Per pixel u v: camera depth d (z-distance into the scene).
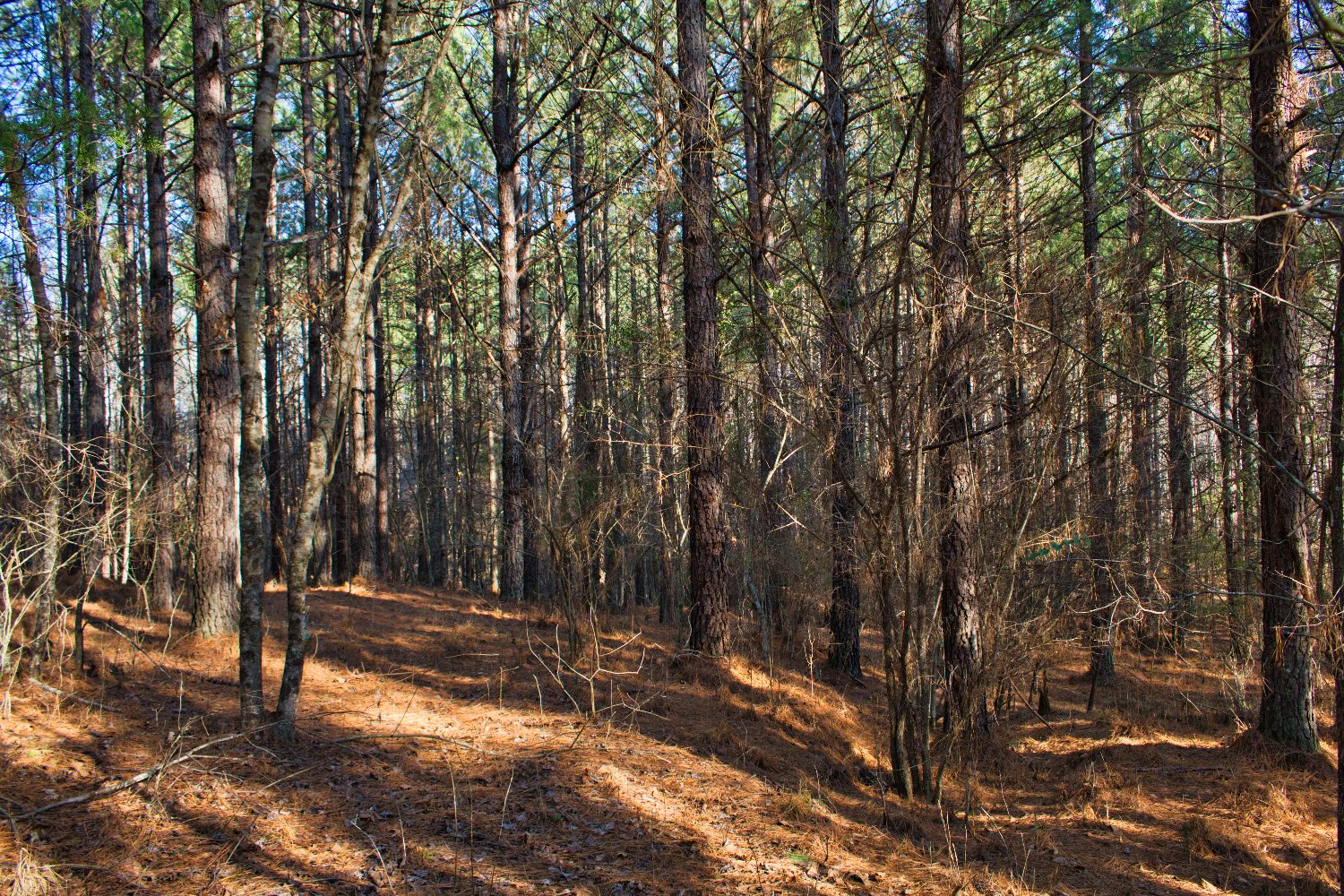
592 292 17.83
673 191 7.30
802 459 9.94
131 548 8.32
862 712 8.60
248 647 5.43
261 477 5.45
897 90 6.30
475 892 3.95
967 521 6.98
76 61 12.28
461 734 6.15
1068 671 12.51
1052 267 5.99
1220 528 11.27
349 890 3.84
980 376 6.02
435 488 24.70
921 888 4.56
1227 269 9.09
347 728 5.94
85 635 7.59
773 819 5.28
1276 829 6.08
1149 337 7.99
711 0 12.87
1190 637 12.45
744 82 7.58
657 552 13.30
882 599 5.95
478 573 26.20
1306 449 7.45
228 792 4.66
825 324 5.71
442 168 12.85
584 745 6.12
